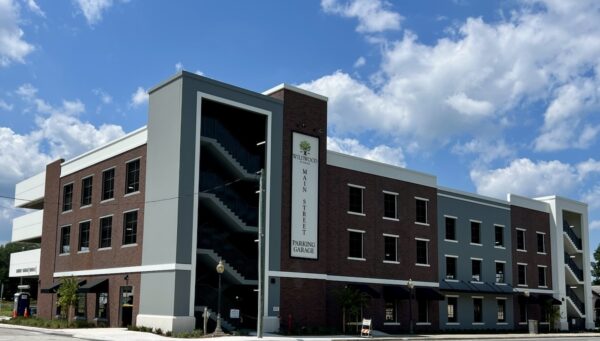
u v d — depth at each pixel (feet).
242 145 127.03
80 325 123.24
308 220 128.88
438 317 157.38
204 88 117.08
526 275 188.14
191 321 107.76
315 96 135.23
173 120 115.03
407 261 151.64
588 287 211.41
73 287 131.03
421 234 156.56
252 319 122.93
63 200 154.20
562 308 197.98
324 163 134.41
